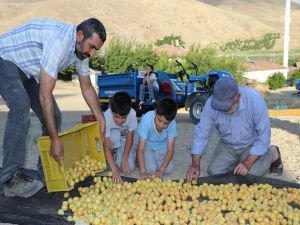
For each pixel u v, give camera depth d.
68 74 41.19
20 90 4.61
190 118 12.34
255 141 5.37
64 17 137.62
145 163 6.05
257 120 5.29
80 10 143.25
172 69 34.19
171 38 97.62
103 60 43.66
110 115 5.85
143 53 42.59
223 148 5.77
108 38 119.81
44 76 4.41
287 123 11.18
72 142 5.32
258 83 44.84
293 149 7.66
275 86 42.06
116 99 5.54
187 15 165.00
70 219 4.34
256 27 173.38
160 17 155.25
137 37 132.38
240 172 5.34
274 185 5.24
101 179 5.37
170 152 5.85
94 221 4.16
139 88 13.06
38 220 4.36
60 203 4.73
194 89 12.52
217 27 162.38
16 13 146.12
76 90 34.19
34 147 7.96
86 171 5.24
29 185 4.84
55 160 4.68
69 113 15.10
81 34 4.44
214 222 4.09
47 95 4.44
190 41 142.00
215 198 4.80
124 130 6.08
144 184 5.10
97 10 144.88
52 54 4.40
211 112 5.35
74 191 5.02
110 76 13.83
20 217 4.42
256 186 5.00
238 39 150.62
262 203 4.64
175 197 4.81
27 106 4.64
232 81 4.90
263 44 141.25
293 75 45.75
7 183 4.80
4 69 4.61
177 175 6.16
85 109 17.16
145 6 159.38
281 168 5.98
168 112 5.44
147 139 5.98
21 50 4.62
